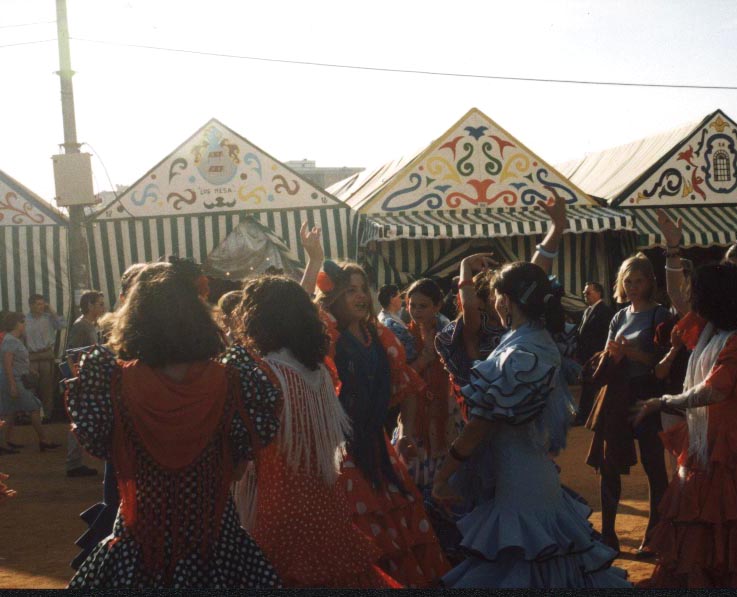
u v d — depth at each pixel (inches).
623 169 725.3
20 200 629.9
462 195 646.5
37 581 240.2
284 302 159.8
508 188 652.7
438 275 647.1
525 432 162.2
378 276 641.0
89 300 405.7
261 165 639.8
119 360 128.3
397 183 641.6
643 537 263.0
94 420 124.4
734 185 679.1
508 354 157.2
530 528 159.6
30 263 626.5
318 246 217.3
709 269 182.7
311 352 159.8
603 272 667.4
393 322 231.0
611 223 629.6
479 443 160.6
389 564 185.6
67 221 635.5
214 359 132.3
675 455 191.5
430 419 220.8
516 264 163.5
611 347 240.7
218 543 129.6
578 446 438.9
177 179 631.8
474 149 648.4
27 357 485.4
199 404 126.5
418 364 222.5
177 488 126.6
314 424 158.1
